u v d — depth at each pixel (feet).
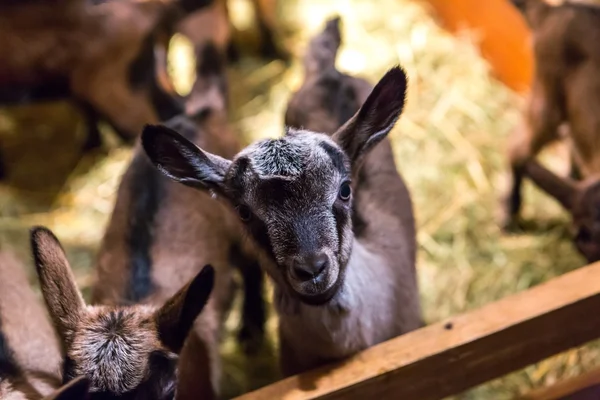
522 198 4.84
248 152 3.20
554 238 4.67
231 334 4.44
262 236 3.19
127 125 5.07
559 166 5.00
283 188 3.09
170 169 3.34
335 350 3.41
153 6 4.87
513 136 4.71
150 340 3.10
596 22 4.34
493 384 4.08
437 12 6.04
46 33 4.86
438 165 5.04
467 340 3.34
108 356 3.05
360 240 3.63
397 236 3.78
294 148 3.14
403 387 3.37
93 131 5.28
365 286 3.43
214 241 4.04
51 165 5.33
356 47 5.82
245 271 4.24
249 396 3.31
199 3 4.82
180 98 4.96
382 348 3.40
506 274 4.56
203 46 4.78
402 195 3.96
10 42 4.87
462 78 5.50
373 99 3.24
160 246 3.84
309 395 3.29
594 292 3.43
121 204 3.94
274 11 5.81
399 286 3.70
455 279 4.56
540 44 4.53
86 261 4.72
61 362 3.31
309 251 3.08
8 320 3.72
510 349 3.42
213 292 3.93
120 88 4.97
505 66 5.43
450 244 4.71
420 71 5.59
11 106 5.39
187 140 3.28
